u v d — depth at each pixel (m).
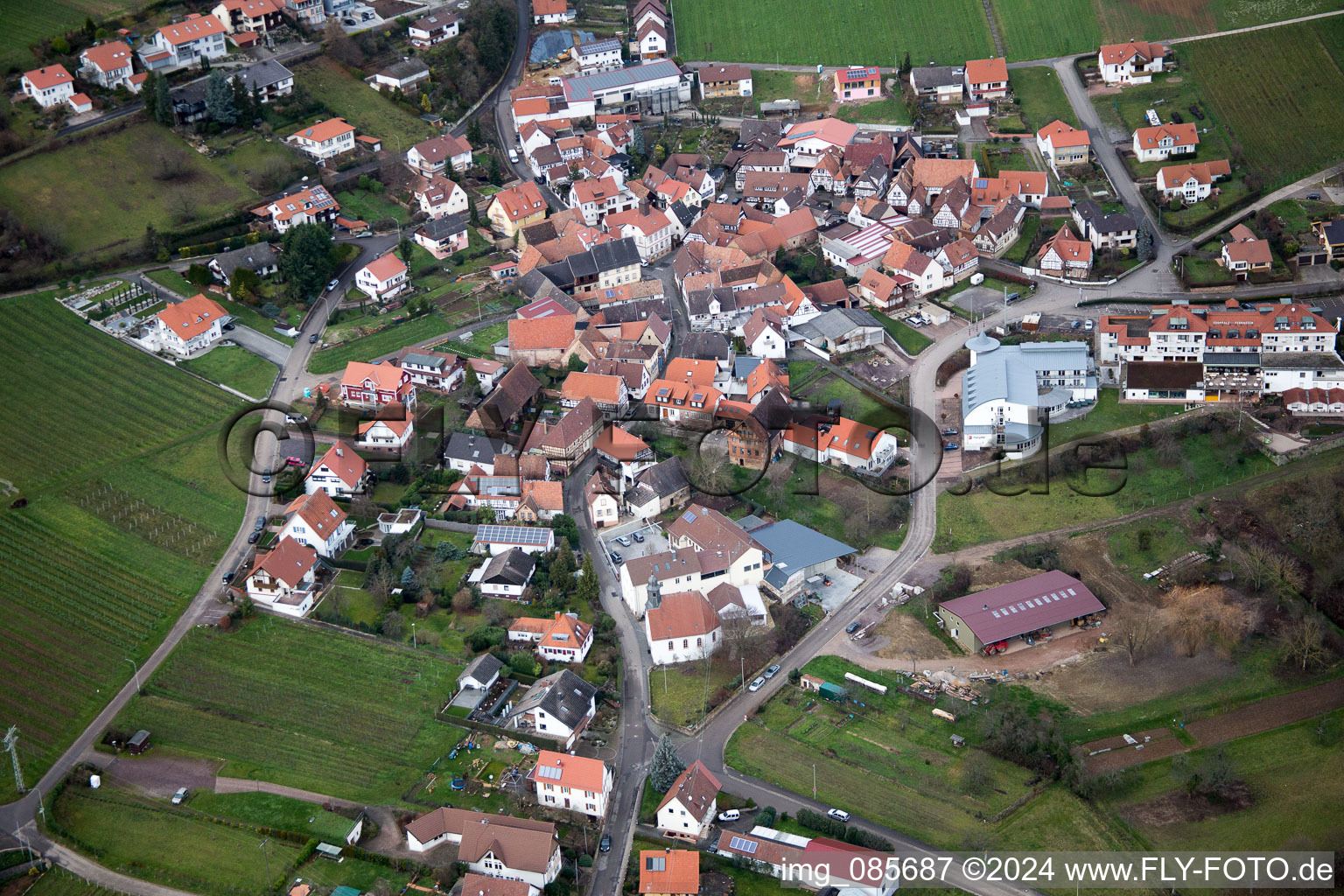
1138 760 180.12
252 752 182.50
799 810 171.12
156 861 166.00
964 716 188.00
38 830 171.25
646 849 168.12
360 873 163.88
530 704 185.12
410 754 181.88
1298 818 170.25
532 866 161.00
